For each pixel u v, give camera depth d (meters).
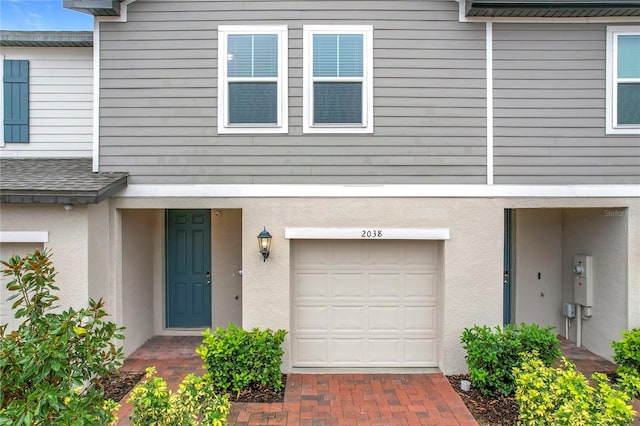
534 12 6.03
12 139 7.52
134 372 6.18
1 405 3.00
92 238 5.82
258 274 6.21
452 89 6.23
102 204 6.09
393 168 6.23
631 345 5.56
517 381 4.25
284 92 6.20
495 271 6.20
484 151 6.23
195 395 3.70
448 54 6.21
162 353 7.00
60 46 7.48
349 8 6.20
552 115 6.23
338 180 6.23
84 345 3.33
